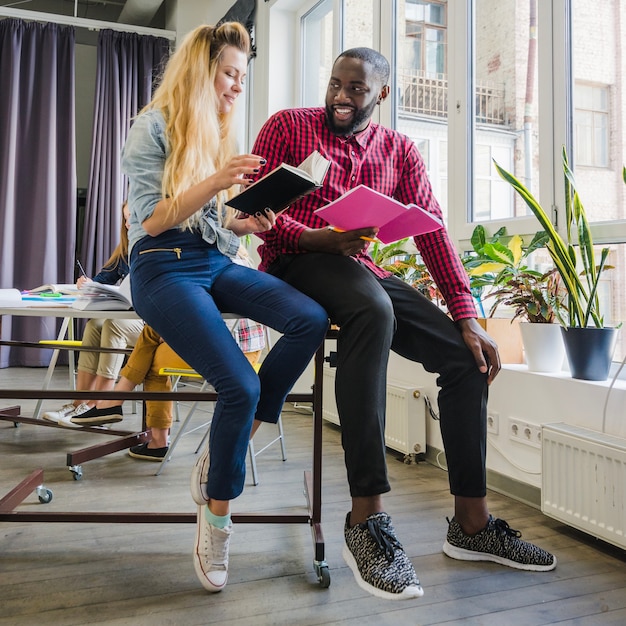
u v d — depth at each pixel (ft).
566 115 7.67
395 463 8.85
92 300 5.27
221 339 4.51
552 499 6.20
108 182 18.51
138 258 4.82
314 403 5.38
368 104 5.43
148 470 8.14
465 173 9.50
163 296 4.61
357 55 5.39
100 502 6.81
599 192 7.41
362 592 4.84
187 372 7.83
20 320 17.95
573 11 7.66
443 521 6.41
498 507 7.00
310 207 5.59
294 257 5.41
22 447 9.16
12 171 17.58
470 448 5.32
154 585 4.87
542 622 4.42
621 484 5.38
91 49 20.80
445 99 10.38
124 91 18.74
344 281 4.96
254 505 6.84
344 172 5.62
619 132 7.24
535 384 6.97
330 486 7.60
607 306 7.38
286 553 5.57
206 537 4.72
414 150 6.07
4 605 4.47
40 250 17.80
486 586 4.96
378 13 11.75
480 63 9.42
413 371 9.27
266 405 4.90
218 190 4.46
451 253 5.77
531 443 6.98
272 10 15.07
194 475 4.73
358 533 4.61
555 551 5.72
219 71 5.14
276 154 5.58
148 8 19.01
